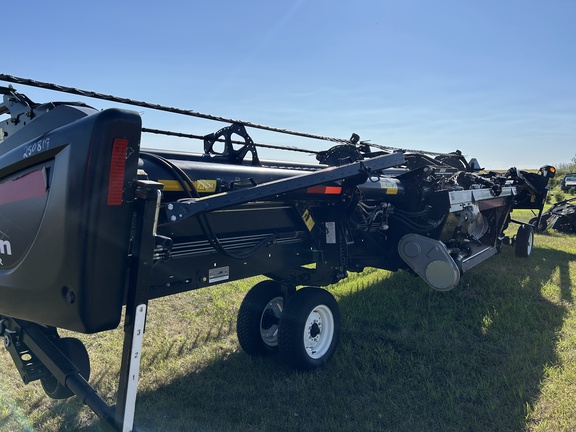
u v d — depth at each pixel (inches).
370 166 128.8
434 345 161.6
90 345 164.6
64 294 79.5
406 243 169.9
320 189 135.0
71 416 118.7
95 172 73.5
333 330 150.6
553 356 150.4
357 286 242.4
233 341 169.6
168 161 100.7
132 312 78.8
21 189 88.6
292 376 140.1
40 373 112.5
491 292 225.8
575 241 402.9
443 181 174.1
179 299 220.2
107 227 75.9
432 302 212.5
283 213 137.3
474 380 135.6
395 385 132.6
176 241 107.2
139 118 76.9
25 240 86.3
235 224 120.5
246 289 237.6
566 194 1026.1
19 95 103.1
